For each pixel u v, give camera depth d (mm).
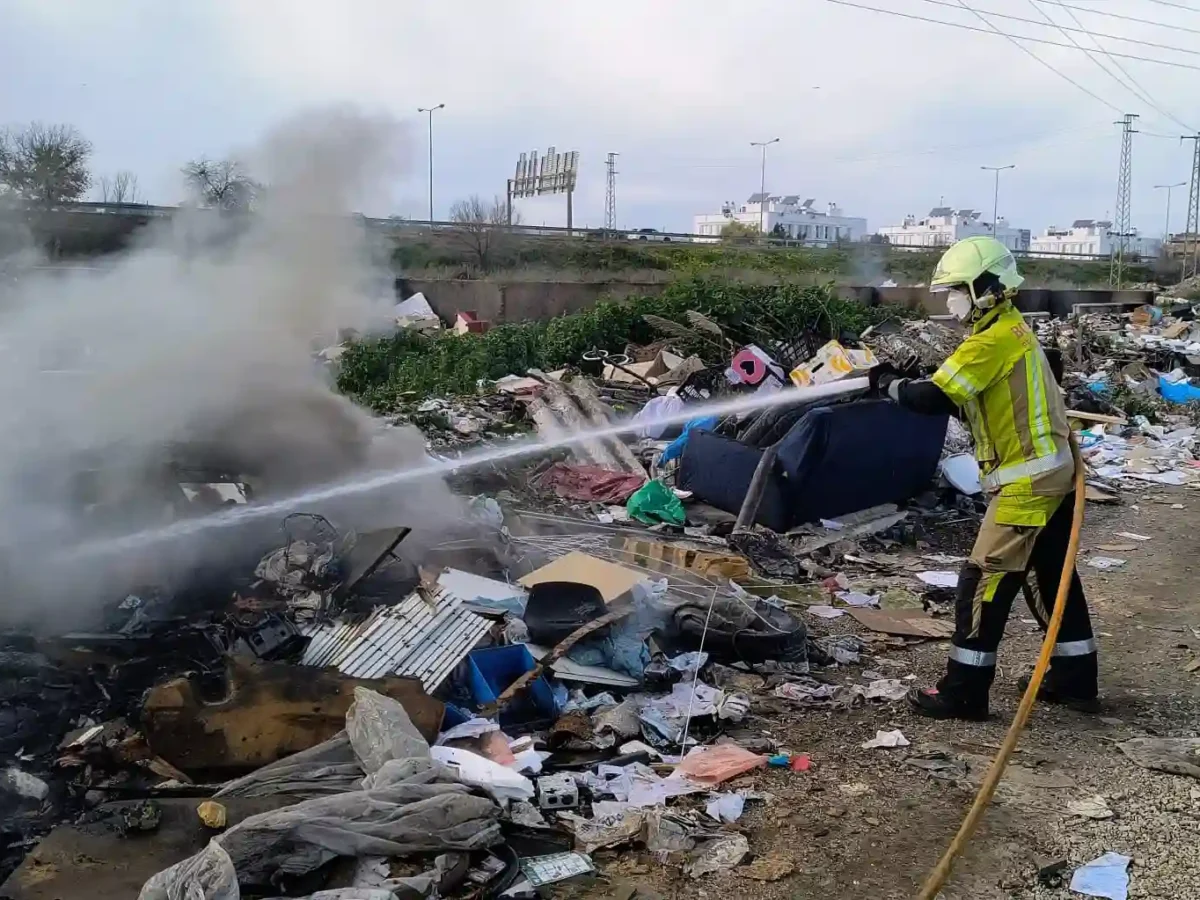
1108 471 11125
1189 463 11656
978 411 4676
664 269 33938
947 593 6707
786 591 6562
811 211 96062
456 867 3117
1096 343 19141
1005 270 4598
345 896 2816
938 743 4484
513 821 3559
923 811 3881
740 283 19031
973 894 3338
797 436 7684
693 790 3953
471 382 12953
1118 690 5195
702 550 6898
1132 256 61375
